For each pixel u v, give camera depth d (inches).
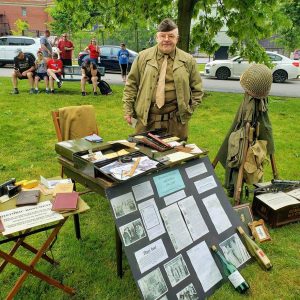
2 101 319.0
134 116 133.6
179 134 132.0
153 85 123.8
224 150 137.5
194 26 343.0
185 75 124.7
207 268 95.0
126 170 88.3
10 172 165.5
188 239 95.0
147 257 86.4
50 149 200.1
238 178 127.3
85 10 329.4
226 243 102.4
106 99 342.3
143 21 340.2
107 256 108.7
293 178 167.2
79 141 106.8
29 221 77.2
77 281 97.9
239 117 129.8
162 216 92.3
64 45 440.8
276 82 571.8
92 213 132.6
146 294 82.8
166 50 120.3
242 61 566.3
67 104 314.0
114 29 351.6
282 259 108.7
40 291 93.8
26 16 1599.4
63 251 110.5
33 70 358.3
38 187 93.1
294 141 226.4
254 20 295.0
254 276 100.6
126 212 86.6
